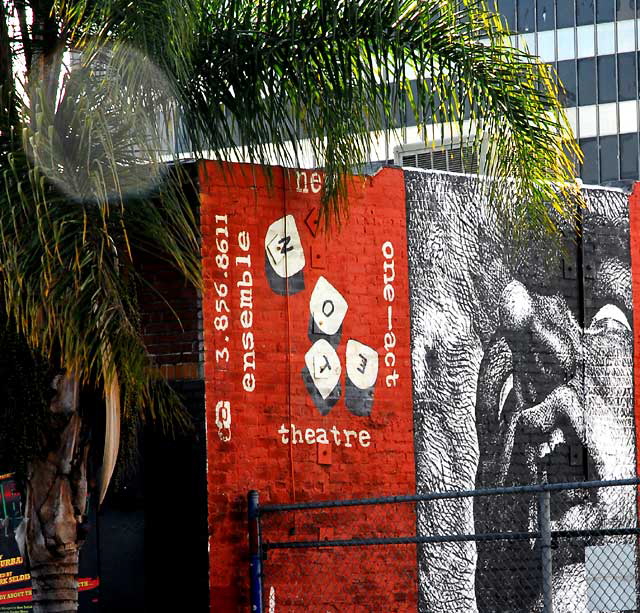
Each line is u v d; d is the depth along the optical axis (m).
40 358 10.59
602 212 15.80
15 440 10.51
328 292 13.55
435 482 14.11
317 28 11.59
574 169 12.76
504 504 14.57
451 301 14.45
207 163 12.74
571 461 15.15
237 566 12.68
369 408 13.73
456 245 14.55
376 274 13.91
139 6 10.17
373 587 13.55
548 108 12.33
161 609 12.76
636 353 15.91
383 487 13.73
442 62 12.02
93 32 10.41
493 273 14.80
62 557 10.62
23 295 9.89
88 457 11.45
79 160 9.98
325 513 13.31
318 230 13.51
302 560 13.12
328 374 13.47
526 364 14.93
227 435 12.75
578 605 14.94
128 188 10.26
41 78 10.43
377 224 13.97
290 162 11.69
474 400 14.49
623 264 15.93
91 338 9.88
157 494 12.91
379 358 13.86
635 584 15.38
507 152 12.34
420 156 18.70
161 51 10.19
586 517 15.17
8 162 10.12
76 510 10.67
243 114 11.41
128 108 10.00
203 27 11.48
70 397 10.58
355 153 11.68
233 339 12.87
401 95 11.84
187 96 11.02
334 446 13.45
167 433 12.91
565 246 15.42
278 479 13.03
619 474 15.52
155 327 13.07
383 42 11.66
